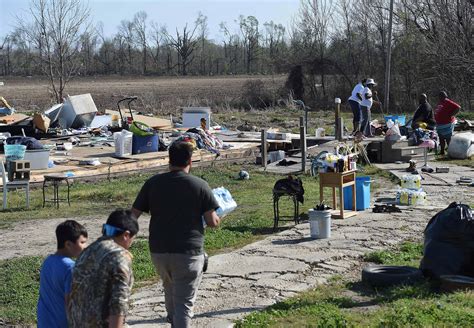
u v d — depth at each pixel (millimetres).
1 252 12547
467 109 44250
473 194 16562
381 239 11930
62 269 5809
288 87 54406
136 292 9617
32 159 20672
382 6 52219
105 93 64375
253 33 119062
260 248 11531
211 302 8836
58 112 31266
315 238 12094
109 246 5457
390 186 18266
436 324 7238
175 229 6926
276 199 13141
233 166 23469
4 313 9234
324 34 55250
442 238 9141
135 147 24125
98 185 19984
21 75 109875
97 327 5348
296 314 8062
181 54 122875
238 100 53406
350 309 8273
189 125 31984
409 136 23938
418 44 48438
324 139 26547
